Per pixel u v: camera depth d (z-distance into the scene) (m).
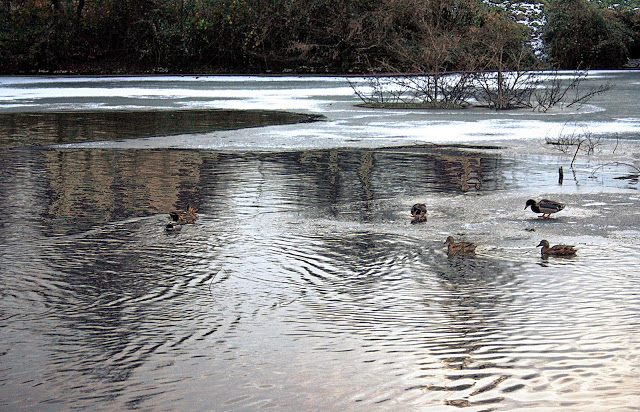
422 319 7.65
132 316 7.84
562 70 56.19
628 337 7.09
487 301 8.19
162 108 32.41
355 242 10.73
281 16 56.91
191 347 7.02
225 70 57.44
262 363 6.65
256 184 15.06
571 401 5.86
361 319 7.68
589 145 19.97
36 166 17.19
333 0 56.75
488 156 18.53
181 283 8.95
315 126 25.16
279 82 49.38
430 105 32.69
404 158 18.25
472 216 12.28
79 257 10.04
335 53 56.25
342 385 6.20
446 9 52.28
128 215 12.44
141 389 6.18
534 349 6.84
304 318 7.74
